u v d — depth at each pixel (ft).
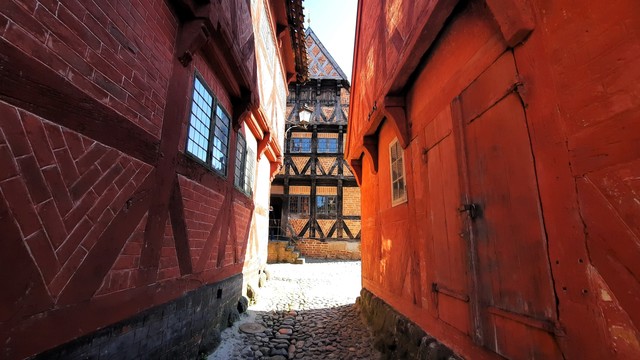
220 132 14.65
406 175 12.96
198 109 11.84
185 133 10.53
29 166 4.89
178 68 9.93
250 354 13.14
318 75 57.98
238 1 14.25
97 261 6.40
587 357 4.62
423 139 11.28
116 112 6.97
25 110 4.82
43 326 5.13
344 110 57.00
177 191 10.02
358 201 54.29
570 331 4.94
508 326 6.47
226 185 15.39
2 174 4.48
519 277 6.16
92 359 6.20
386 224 16.38
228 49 12.65
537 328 5.62
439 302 9.78
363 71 19.43
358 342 15.26
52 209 5.32
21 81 4.75
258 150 23.52
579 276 4.81
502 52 6.87
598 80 4.57
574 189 4.94
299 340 15.38
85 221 6.06
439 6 8.37
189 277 11.12
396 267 14.43
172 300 9.82
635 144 4.03
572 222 4.96
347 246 52.60
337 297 25.04
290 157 55.98
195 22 10.09
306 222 53.93
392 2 13.12
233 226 16.78
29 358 4.87
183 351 10.48
